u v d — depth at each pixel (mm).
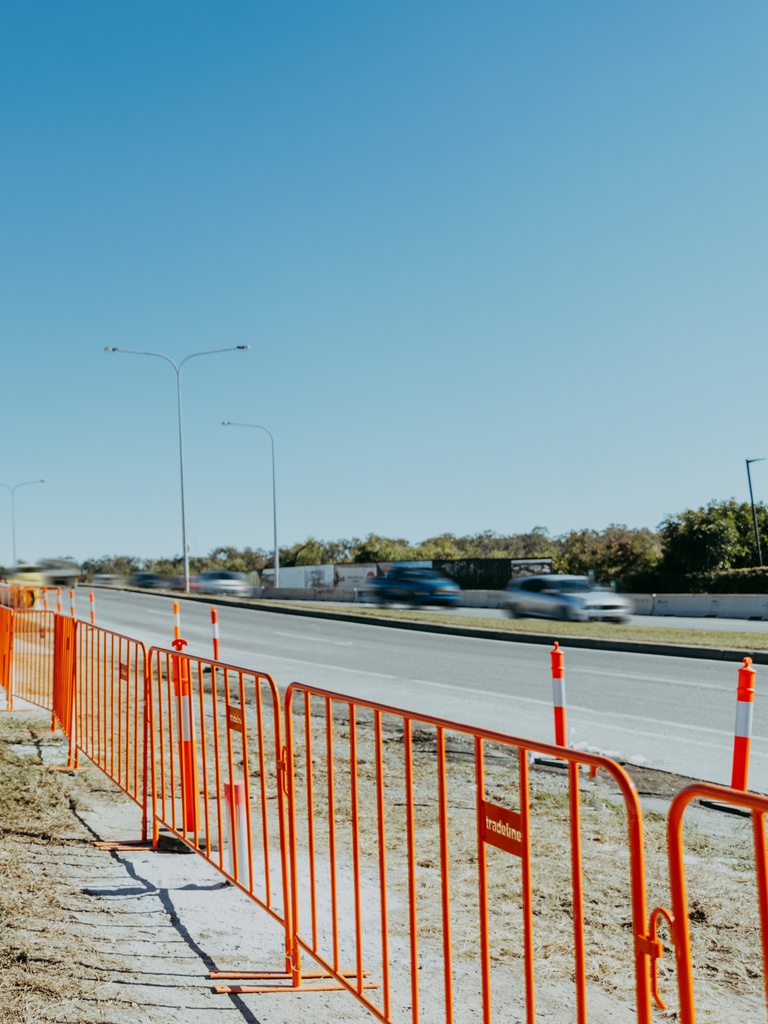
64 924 4289
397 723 9898
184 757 5625
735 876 5008
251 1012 3564
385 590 34188
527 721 9969
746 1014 3535
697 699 11125
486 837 2893
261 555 84000
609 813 6258
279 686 13258
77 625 8320
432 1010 3590
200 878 5172
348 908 4742
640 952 2254
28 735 9242
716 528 41406
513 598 26031
